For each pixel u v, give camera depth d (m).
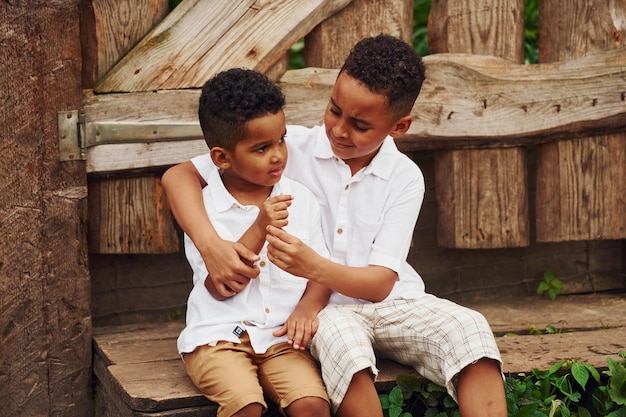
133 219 3.27
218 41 3.22
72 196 3.09
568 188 3.62
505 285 3.79
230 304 2.67
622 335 3.18
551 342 3.10
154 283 3.48
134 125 3.15
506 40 3.51
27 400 3.12
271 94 2.56
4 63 2.93
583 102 3.56
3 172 2.98
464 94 3.47
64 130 3.05
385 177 2.83
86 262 3.15
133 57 3.16
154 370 2.86
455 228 3.56
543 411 2.76
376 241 2.79
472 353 2.53
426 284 3.71
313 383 2.54
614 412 2.75
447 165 3.56
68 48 3.02
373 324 2.76
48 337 3.12
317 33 3.36
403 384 2.71
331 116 2.66
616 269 3.88
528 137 3.56
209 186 2.77
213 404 2.64
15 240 3.03
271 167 2.58
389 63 2.60
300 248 2.56
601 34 3.54
